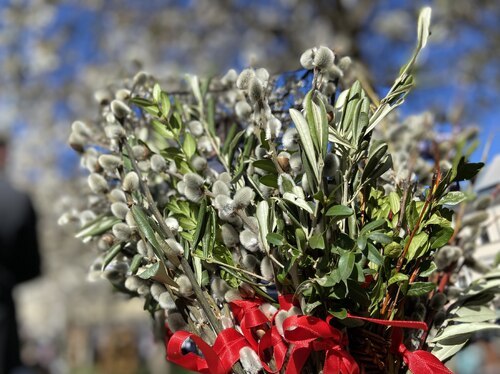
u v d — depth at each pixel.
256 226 0.52
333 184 0.52
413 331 0.54
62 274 6.01
